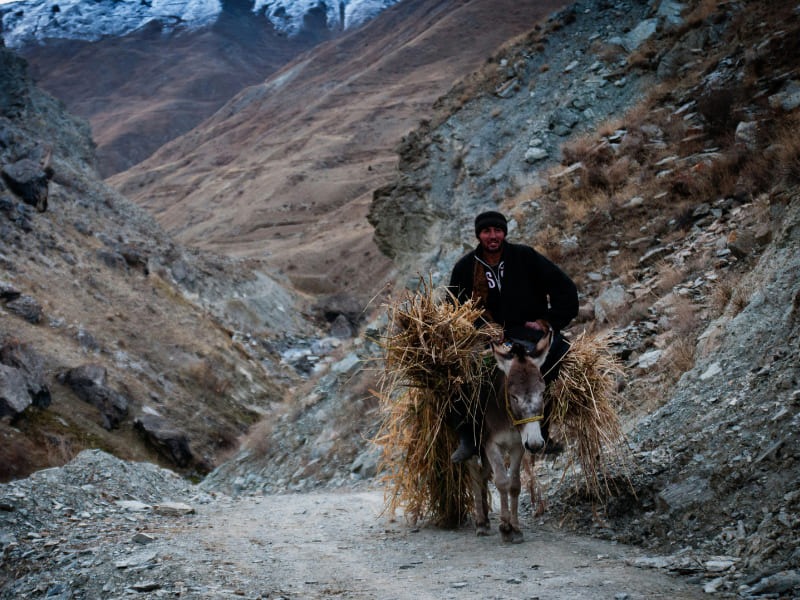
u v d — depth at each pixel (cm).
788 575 433
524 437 562
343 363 2073
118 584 534
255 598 488
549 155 2297
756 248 1135
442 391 654
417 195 2758
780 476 540
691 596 442
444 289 701
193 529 733
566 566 533
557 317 646
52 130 7556
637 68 2386
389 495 958
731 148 1509
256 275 6975
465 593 479
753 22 2011
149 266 5419
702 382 778
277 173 18562
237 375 4497
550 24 2966
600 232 1599
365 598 480
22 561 639
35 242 4419
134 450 3181
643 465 671
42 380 3133
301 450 1814
